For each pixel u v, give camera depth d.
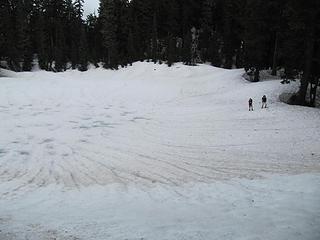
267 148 22.03
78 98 45.09
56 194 14.84
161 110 37.97
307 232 8.41
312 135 24.14
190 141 25.39
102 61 84.06
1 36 73.06
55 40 90.12
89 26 98.94
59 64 78.69
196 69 71.44
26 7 88.31
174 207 11.77
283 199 11.56
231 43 77.38
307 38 31.06
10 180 17.56
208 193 13.63
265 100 33.00
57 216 11.16
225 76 56.03
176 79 64.06
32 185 16.62
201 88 51.59
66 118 34.00
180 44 87.69
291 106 32.66
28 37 78.62
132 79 66.38
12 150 23.69
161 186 15.61
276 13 42.69
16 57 74.38
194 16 93.06
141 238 8.55
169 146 24.28
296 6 30.11
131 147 24.31
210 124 30.22
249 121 29.81
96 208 12.20
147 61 78.94
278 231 8.52
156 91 50.62
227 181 15.66
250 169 17.80
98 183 16.72
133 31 85.81
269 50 51.25
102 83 56.72
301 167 17.45
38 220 10.70
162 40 86.62
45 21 88.62
